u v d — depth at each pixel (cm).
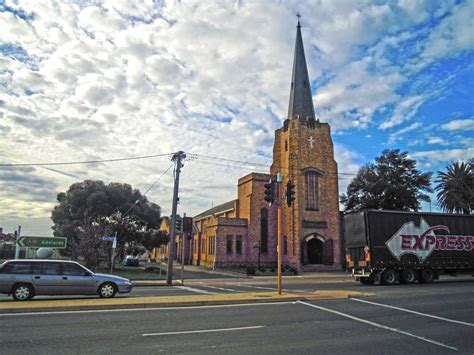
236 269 4191
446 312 1212
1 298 1476
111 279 1532
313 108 4956
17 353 698
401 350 755
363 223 2425
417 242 2472
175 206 2688
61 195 4762
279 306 1309
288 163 4550
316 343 801
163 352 714
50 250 2827
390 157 5256
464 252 2577
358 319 1080
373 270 2359
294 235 4322
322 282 2716
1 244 5088
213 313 1150
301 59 5094
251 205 4572
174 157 2759
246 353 716
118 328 919
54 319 1026
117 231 4212
